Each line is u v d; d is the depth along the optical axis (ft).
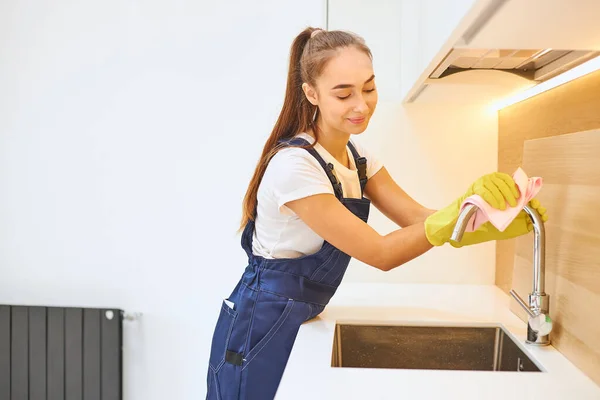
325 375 3.19
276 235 4.17
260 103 6.96
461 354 4.33
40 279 7.54
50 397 7.39
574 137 3.34
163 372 7.42
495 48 3.28
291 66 4.20
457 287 5.85
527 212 3.50
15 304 7.57
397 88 6.32
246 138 7.02
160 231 7.28
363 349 4.41
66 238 7.44
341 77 3.65
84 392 7.34
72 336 7.33
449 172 6.02
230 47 6.94
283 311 4.04
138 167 7.23
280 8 6.82
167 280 7.32
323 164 3.99
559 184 3.59
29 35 7.27
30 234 7.50
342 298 5.26
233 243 7.17
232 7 6.89
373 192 4.90
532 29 2.79
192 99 7.06
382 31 6.35
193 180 7.15
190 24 6.97
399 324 4.40
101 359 7.29
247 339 4.10
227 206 7.13
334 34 3.84
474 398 2.85
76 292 7.48
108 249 7.39
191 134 7.11
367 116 3.84
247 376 4.04
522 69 4.25
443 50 3.41
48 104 7.32
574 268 3.32
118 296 7.41
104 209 7.34
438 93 5.16
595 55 3.29
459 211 3.21
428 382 3.07
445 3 3.22
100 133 7.26
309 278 4.12
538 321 3.59
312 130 4.23
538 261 3.59
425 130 6.02
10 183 7.48
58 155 7.36
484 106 5.93
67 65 7.23
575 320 3.29
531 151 4.17
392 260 3.52
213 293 7.27
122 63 7.13
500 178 3.15
